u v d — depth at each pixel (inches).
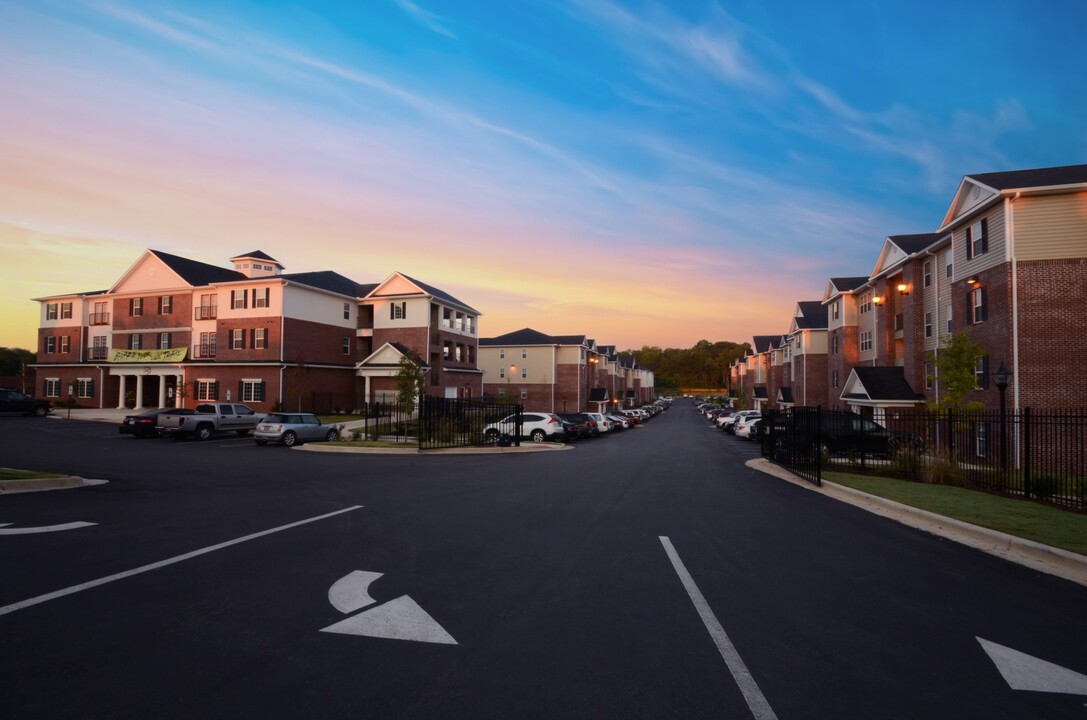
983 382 837.8
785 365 2422.5
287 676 152.0
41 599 203.5
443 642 175.6
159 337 1784.0
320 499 415.8
